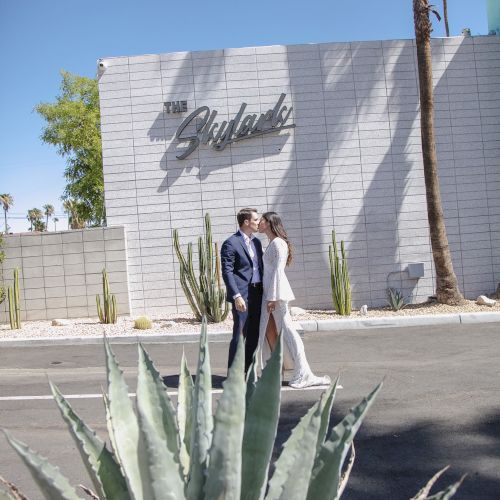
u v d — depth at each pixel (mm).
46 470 1895
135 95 14578
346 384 7398
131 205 14484
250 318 7398
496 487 4305
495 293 14703
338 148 14727
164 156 14523
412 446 5168
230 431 1827
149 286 14414
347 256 14617
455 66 15117
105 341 2100
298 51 14773
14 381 8234
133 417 2113
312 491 2027
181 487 1804
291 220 14578
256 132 14492
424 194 14867
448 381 7371
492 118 15180
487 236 15016
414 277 14656
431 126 13391
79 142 31391
